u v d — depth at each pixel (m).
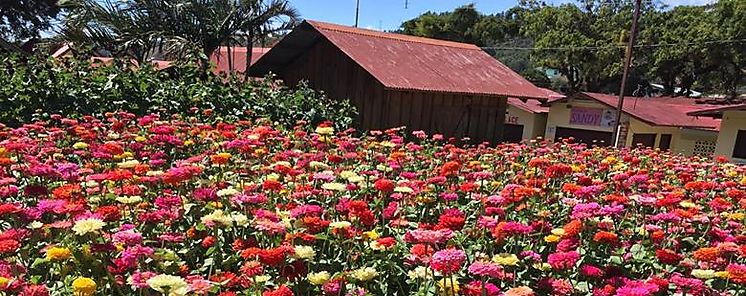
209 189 2.82
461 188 3.52
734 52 25.06
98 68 8.06
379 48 11.50
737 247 2.57
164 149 4.64
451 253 2.02
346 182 3.48
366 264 2.36
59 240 2.15
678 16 28.50
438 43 13.40
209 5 14.11
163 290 1.75
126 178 2.92
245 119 8.01
